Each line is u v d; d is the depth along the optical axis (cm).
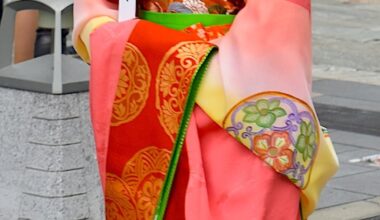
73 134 438
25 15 486
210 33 321
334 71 1172
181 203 315
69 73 436
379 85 1070
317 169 311
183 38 315
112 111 324
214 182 310
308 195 311
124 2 329
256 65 301
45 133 435
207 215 307
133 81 320
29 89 436
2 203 454
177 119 312
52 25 446
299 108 301
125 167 324
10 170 449
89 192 448
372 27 1544
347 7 1759
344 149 765
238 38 304
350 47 1357
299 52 305
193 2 324
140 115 320
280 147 299
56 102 431
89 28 337
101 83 326
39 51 505
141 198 321
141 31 319
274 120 300
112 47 323
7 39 448
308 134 303
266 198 302
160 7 329
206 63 309
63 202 441
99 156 331
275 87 301
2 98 445
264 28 303
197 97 310
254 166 305
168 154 314
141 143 320
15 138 445
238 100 302
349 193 635
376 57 1284
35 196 443
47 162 438
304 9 307
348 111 918
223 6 325
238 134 304
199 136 312
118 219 331
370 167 707
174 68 311
